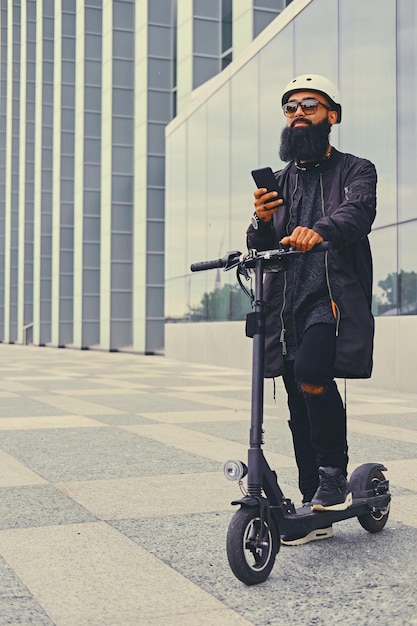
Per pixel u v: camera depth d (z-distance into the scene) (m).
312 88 3.67
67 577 3.35
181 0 26.20
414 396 11.99
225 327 20.52
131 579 3.32
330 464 3.82
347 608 2.97
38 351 32.94
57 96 38.25
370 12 13.78
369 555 3.65
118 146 30.84
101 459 6.24
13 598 3.09
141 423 8.54
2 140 53.06
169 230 25.39
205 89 22.33
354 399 11.51
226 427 8.22
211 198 21.83
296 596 3.10
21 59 46.31
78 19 34.41
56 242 38.03
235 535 3.16
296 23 16.70
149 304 28.45
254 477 3.29
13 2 50.50
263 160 18.58
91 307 34.19
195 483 5.30
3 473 5.66
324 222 3.37
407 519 4.33
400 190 12.79
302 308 3.77
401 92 12.82
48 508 4.60
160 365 21.33
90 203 34.03
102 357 26.62
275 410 9.92
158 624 2.81
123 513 4.48
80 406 10.33
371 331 3.68
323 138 3.70
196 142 23.05
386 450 6.69
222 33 25.59
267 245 3.73
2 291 52.00
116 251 30.95
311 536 3.83
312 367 3.64
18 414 9.39
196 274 22.84
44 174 41.19
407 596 3.09
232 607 2.99
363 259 3.71
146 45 28.33
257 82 18.86
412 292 12.45
